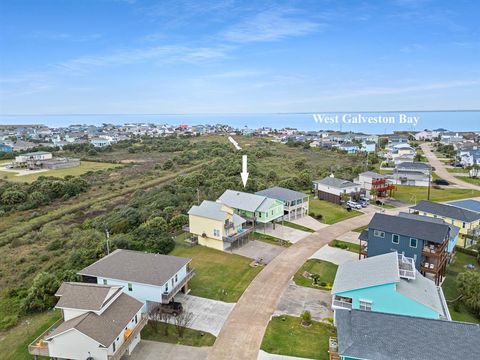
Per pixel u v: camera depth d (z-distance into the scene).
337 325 23.56
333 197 67.44
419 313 26.45
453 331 21.47
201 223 45.22
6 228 62.50
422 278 30.78
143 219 54.44
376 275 28.84
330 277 37.25
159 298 29.45
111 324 23.89
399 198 71.31
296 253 43.41
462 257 44.34
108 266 32.22
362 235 41.03
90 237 51.25
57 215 68.12
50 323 29.81
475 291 31.23
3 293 37.38
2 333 29.12
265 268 39.22
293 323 28.92
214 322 29.09
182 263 33.19
